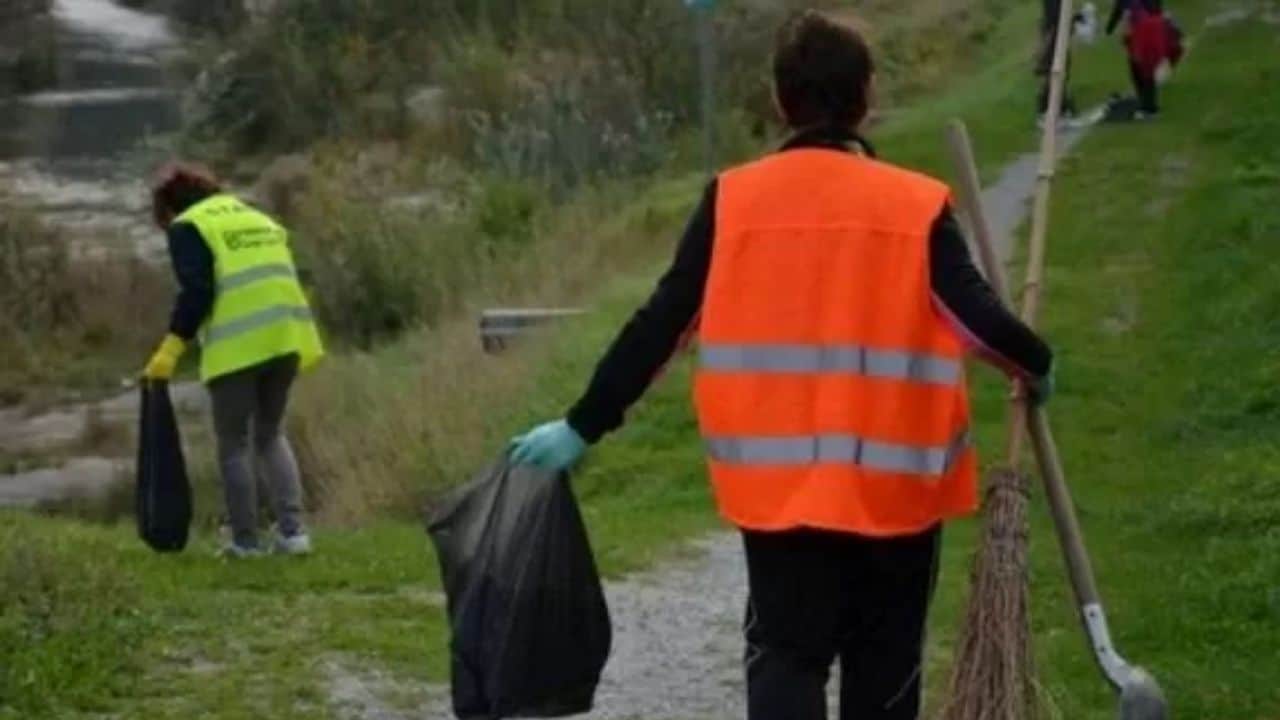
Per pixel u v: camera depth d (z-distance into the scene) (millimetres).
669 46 45031
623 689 11914
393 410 22578
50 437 31109
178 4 72562
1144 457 18328
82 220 45406
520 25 50688
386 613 13281
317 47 54875
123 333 36625
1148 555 14695
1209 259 25109
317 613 13195
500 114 45500
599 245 31750
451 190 40500
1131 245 26484
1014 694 7648
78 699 11086
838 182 7281
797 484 7168
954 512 7340
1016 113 36031
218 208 15062
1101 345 22172
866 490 7141
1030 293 8586
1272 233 25844
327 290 34344
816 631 7219
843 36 7434
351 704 11242
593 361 22703
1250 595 13062
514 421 21062
